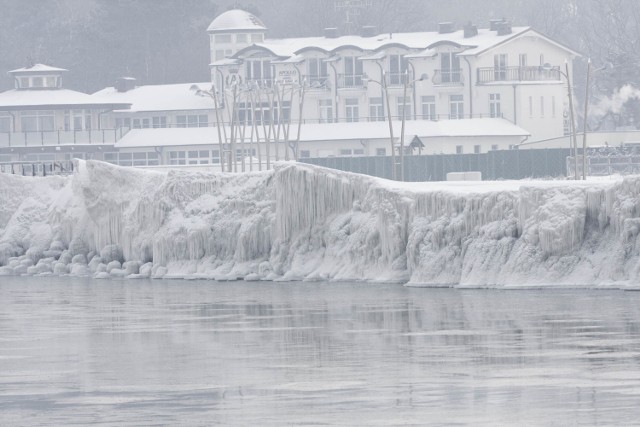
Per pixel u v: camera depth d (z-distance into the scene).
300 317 169.25
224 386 117.31
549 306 172.12
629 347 134.12
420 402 107.50
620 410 102.31
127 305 193.25
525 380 116.12
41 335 157.12
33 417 105.75
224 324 164.25
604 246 196.50
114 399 112.50
